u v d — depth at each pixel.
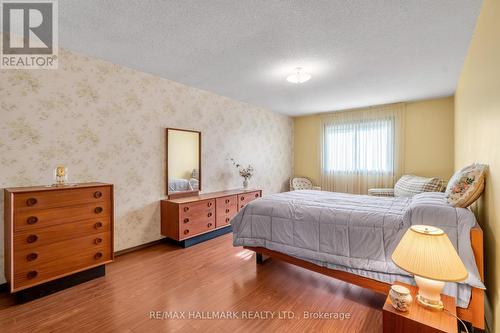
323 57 2.64
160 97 3.33
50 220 2.07
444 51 2.48
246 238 2.67
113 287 2.24
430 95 4.06
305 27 2.07
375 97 4.21
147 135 3.21
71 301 2.02
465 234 1.56
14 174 2.21
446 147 4.16
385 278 1.84
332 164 5.35
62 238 2.14
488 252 1.66
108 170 2.85
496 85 1.40
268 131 5.29
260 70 3.04
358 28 2.08
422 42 2.31
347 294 2.14
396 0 1.71
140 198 3.16
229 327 1.72
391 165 4.60
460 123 3.10
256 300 2.05
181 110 3.59
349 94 4.04
